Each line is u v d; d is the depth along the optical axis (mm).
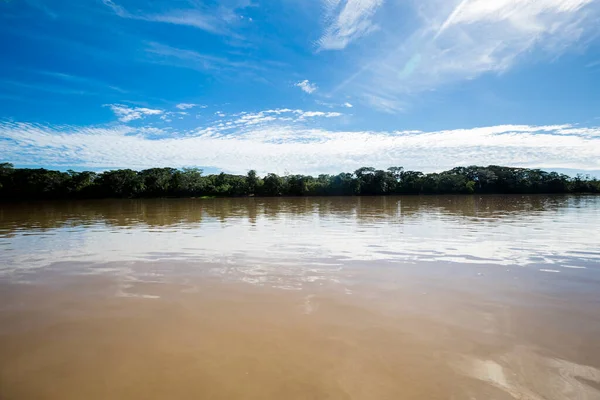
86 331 5797
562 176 86875
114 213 33281
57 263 10734
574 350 4922
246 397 4012
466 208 36219
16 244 14242
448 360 4715
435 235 15891
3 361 4895
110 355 5012
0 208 43125
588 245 12945
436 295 7320
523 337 5336
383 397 3969
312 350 5059
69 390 4207
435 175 91375
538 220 22484
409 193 91000
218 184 91500
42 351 5156
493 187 89625
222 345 5254
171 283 8430
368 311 6473
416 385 4172
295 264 10289
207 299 7254
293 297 7297
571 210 31688
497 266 9789
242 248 13008
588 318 6008
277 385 4230
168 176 85812
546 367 4496
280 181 90312
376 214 29375
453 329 5660
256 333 5633
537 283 8078
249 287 8039
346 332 5617
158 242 14547
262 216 28594
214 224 22109
